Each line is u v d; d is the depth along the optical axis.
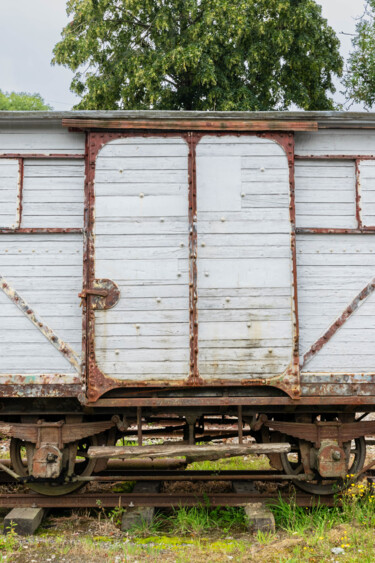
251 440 8.38
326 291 5.47
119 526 5.35
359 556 4.46
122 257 5.35
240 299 5.33
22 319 5.36
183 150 5.48
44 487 5.53
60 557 4.57
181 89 17.00
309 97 18.11
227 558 4.48
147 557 4.53
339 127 5.62
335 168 5.63
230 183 5.45
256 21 16.88
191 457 5.41
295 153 5.61
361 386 5.35
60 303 5.39
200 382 5.23
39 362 5.31
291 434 5.52
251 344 5.29
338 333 5.42
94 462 5.64
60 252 5.45
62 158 5.54
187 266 5.35
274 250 5.39
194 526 5.09
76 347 5.34
